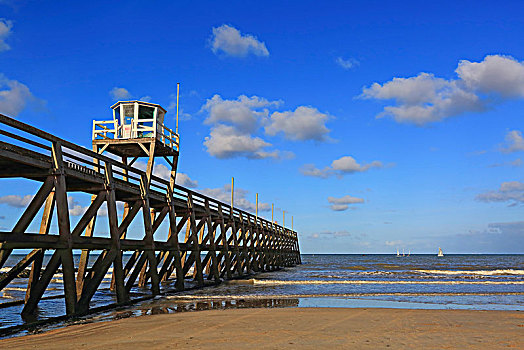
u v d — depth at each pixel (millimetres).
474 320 11852
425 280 30422
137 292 20062
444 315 12836
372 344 8328
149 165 19516
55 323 11125
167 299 17406
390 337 9133
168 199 19688
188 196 22328
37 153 10828
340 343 8406
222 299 17844
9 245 9250
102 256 16000
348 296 19734
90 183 13656
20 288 23516
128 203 20625
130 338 8930
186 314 12914
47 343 8469
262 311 13656
